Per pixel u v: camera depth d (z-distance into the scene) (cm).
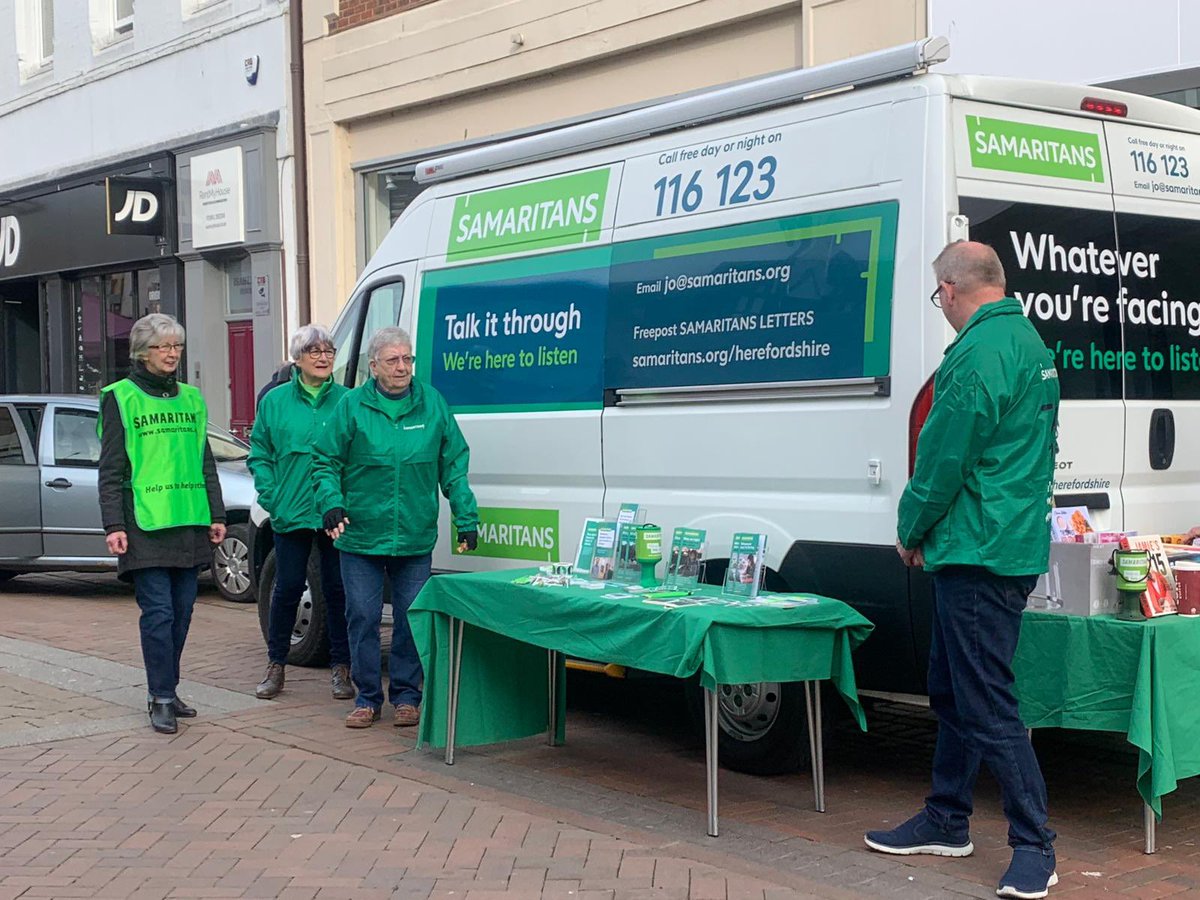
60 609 1044
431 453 647
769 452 548
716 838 491
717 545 568
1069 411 529
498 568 682
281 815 518
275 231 1520
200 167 1600
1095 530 538
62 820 514
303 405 710
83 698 716
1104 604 464
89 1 1802
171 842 488
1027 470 427
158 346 643
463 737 599
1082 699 461
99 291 1869
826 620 494
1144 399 556
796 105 556
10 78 1975
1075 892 436
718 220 576
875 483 512
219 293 1639
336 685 722
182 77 1645
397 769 582
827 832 500
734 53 1059
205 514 652
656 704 730
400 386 641
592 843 482
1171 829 507
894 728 672
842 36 955
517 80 1241
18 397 1138
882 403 510
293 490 702
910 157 509
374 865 462
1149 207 564
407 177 1400
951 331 495
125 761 595
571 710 714
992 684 434
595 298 629
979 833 498
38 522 1085
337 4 1427
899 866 461
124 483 636
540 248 662
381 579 661
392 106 1365
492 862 463
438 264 723
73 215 1838
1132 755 616
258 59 1529
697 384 580
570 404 639
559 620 531
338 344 791
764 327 554
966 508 430
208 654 847
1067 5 834
